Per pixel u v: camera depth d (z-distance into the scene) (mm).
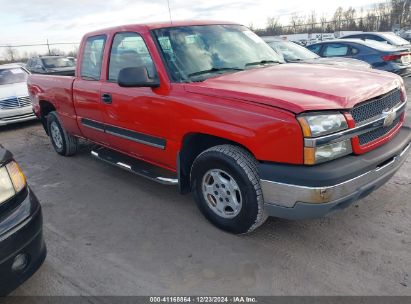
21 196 2623
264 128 2836
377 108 3105
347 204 2908
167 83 3596
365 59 10273
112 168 5512
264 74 3586
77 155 6230
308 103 2742
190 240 3422
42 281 2998
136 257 3227
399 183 4309
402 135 3461
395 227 3418
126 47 4145
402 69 10078
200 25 4230
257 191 3041
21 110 8703
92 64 4738
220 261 3092
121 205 4246
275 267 2975
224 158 3154
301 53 8758
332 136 2734
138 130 4023
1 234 2377
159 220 3840
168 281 2896
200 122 3260
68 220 3980
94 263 3182
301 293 2686
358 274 2834
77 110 5078
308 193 2727
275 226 3557
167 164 3920
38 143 7352
